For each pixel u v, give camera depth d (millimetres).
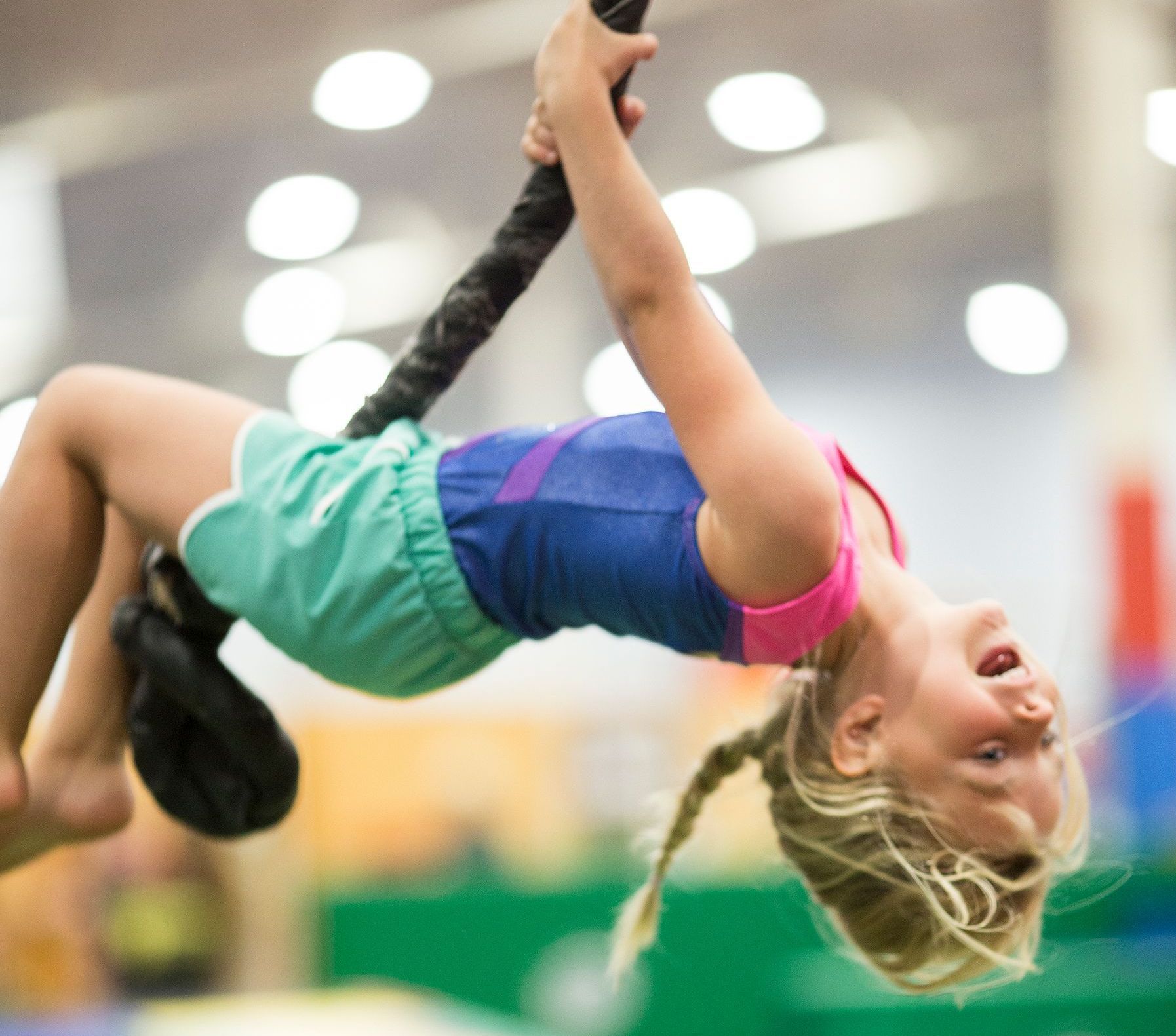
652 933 1946
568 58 1572
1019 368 11797
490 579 1668
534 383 10477
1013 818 1675
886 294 12047
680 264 1534
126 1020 3283
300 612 1662
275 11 7816
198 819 1891
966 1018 3336
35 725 4617
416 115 9062
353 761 6227
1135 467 6828
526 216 1669
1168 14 7473
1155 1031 3352
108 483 1732
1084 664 6938
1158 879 4621
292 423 1735
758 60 8836
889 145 9773
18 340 11141
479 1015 4367
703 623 1604
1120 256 7016
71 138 8711
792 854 1854
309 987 4598
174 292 10820
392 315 10953
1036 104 9320
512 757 6426
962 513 11852
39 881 5434
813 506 1488
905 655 1686
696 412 1508
